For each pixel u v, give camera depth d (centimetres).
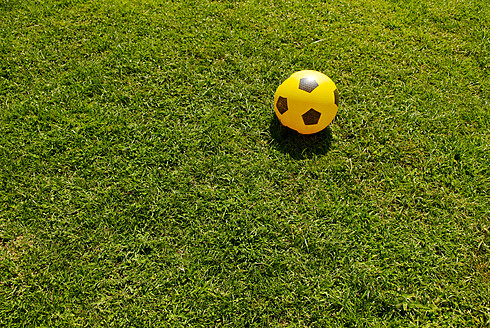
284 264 127
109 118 157
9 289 120
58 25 198
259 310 120
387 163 151
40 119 157
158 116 160
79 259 126
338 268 127
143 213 135
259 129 158
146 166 146
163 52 186
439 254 131
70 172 143
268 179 145
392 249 131
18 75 172
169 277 124
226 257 128
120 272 125
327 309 120
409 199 142
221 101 166
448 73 188
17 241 129
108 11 208
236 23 206
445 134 162
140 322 117
